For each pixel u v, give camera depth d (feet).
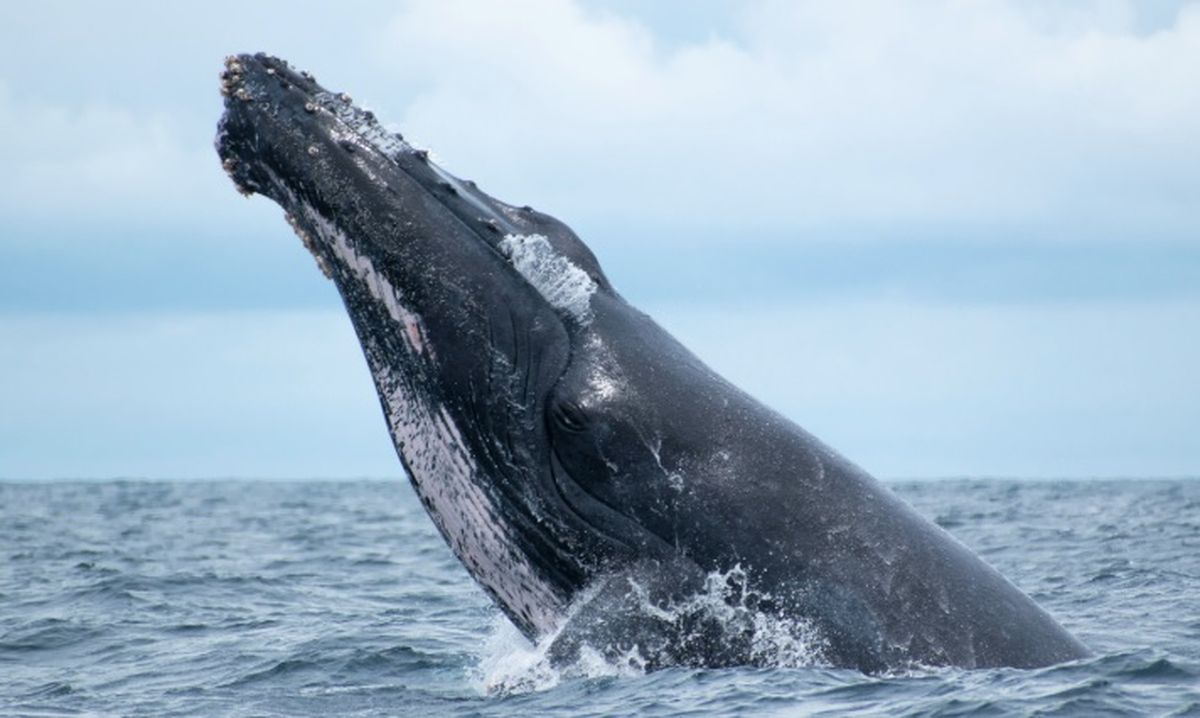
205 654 277.23
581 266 214.48
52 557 538.47
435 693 225.56
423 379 210.59
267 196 218.18
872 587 197.47
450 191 213.46
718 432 204.13
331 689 234.99
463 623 313.73
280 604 363.35
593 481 203.72
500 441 206.18
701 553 200.64
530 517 207.21
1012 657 196.54
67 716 216.13
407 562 498.28
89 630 315.17
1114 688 188.44
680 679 196.54
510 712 193.88
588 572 207.10
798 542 199.11
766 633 198.59
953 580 199.72
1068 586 351.05
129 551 570.46
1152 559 429.38
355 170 210.79
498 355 206.18
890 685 189.98
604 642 203.21
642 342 209.46
